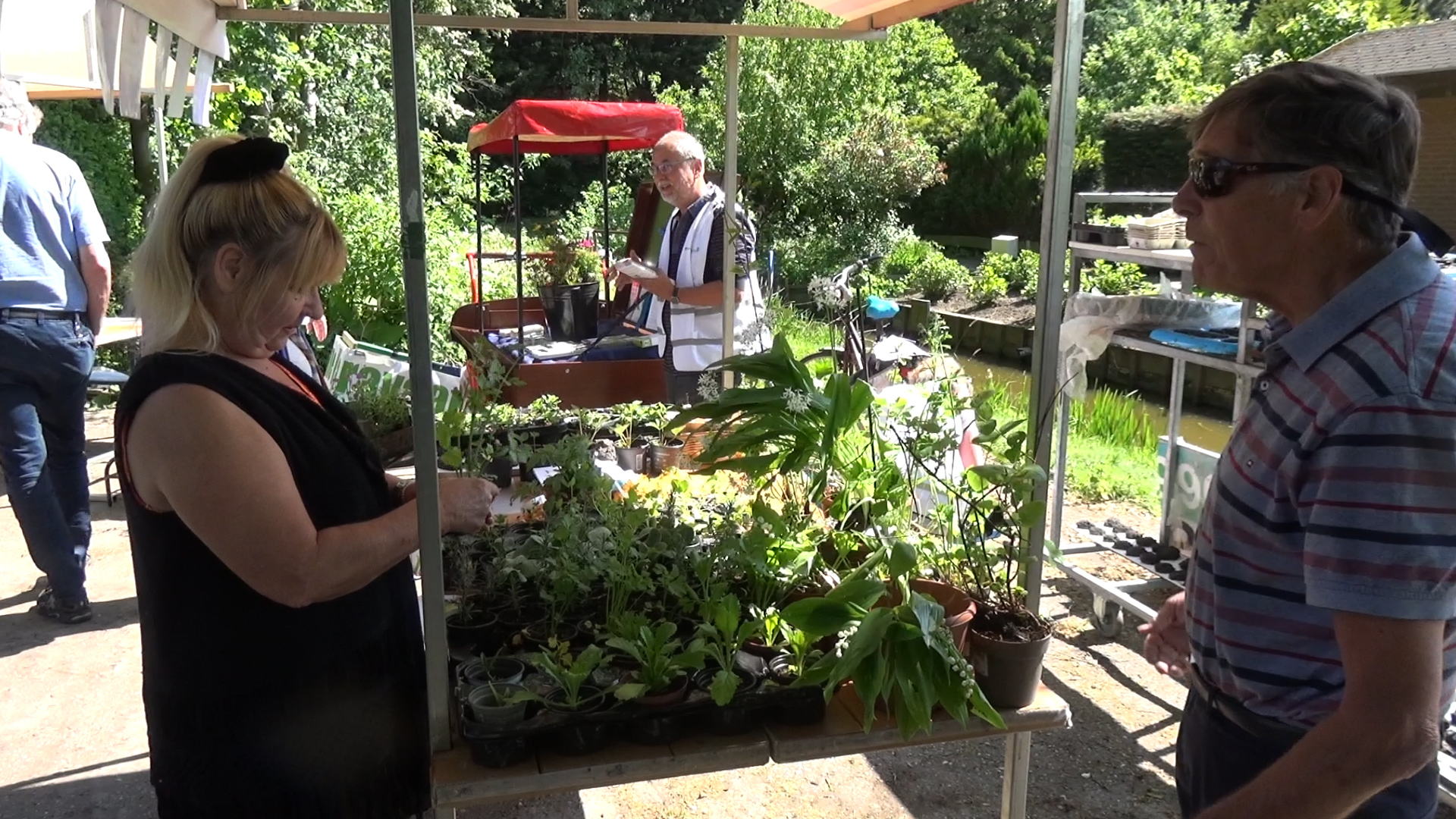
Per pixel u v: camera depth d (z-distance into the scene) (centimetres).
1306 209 116
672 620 189
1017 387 869
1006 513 186
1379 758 100
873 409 198
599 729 156
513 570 191
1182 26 1922
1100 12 2241
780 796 273
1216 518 131
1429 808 128
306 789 148
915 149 1514
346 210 775
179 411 131
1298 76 117
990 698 173
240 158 139
